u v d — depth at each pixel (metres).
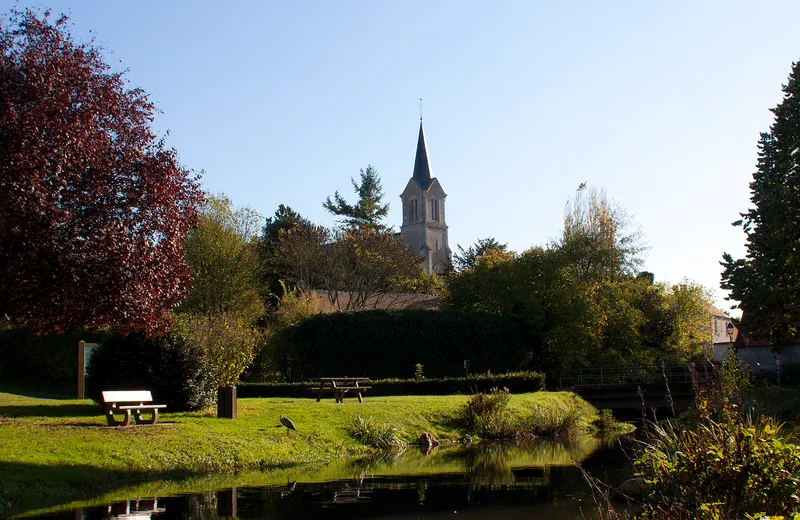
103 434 16.17
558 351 40.66
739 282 25.23
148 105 19.17
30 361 38.12
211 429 18.12
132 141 18.34
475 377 32.69
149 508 12.26
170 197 18.45
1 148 14.98
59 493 12.95
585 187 49.34
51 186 15.92
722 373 15.99
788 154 25.30
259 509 12.35
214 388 21.02
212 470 16.17
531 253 43.59
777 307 24.42
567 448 22.56
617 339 42.56
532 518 11.91
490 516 12.05
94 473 14.15
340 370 36.56
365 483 15.27
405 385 31.72
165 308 19.05
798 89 25.36
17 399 25.55
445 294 48.56
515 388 33.81
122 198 17.39
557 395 32.94
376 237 57.75
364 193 77.56
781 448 7.82
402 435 22.64
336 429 21.09
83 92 17.27
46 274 16.11
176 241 18.89
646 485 9.25
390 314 37.94
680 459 8.45
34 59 16.39
